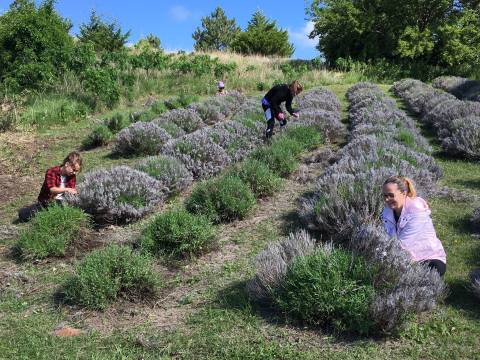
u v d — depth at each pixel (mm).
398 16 34812
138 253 5164
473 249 5395
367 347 3676
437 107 13289
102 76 18109
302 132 10750
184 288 4938
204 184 6965
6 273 5348
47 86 18391
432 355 3557
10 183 9383
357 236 4465
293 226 6348
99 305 4484
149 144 10805
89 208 6805
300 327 4004
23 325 4305
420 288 3906
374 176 6082
